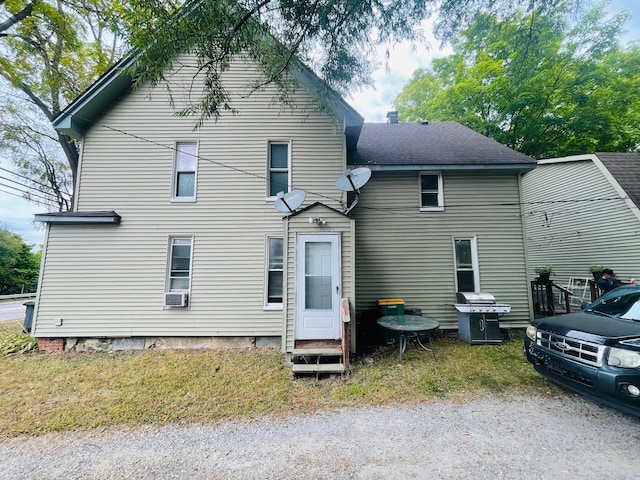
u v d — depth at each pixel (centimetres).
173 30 425
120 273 667
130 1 442
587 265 988
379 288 731
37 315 648
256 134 720
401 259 738
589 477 241
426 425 329
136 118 715
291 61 522
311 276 564
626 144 1273
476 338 626
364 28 448
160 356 597
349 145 778
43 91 1023
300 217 579
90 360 579
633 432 304
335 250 571
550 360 367
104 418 360
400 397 400
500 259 734
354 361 534
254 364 545
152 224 687
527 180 1234
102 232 676
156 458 284
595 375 308
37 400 408
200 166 709
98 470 268
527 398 387
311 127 722
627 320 357
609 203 927
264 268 682
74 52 1038
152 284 668
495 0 461
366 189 758
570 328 355
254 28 457
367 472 254
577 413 346
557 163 1098
